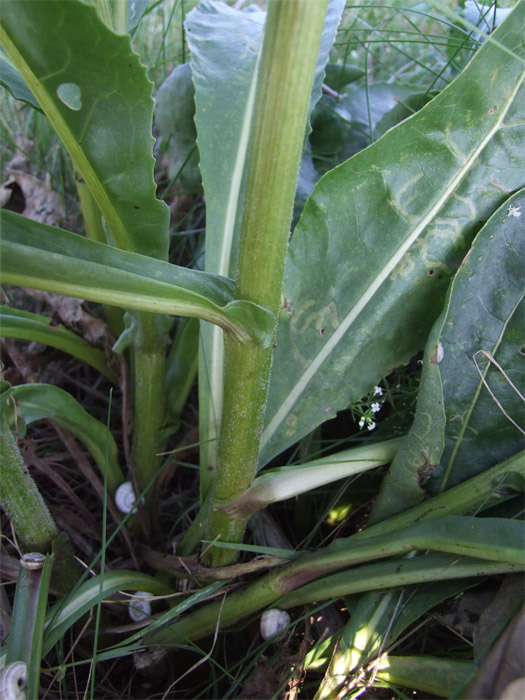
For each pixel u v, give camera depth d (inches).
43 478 12.8
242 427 7.9
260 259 6.7
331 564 8.6
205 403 10.5
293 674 8.8
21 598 8.0
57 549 9.0
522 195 8.8
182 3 14.3
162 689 10.4
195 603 9.6
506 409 9.0
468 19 13.4
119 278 6.1
